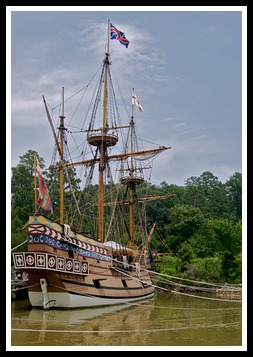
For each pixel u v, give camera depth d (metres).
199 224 81.19
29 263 28.33
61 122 38.72
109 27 45.97
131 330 23.25
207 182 142.62
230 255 69.50
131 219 62.38
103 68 45.78
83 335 21.27
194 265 66.25
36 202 29.41
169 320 28.38
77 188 70.31
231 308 38.06
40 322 25.27
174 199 117.62
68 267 30.30
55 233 30.25
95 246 36.56
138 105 57.06
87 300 32.88
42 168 70.69
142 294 47.91
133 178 62.44
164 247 84.69
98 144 44.88
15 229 53.16
